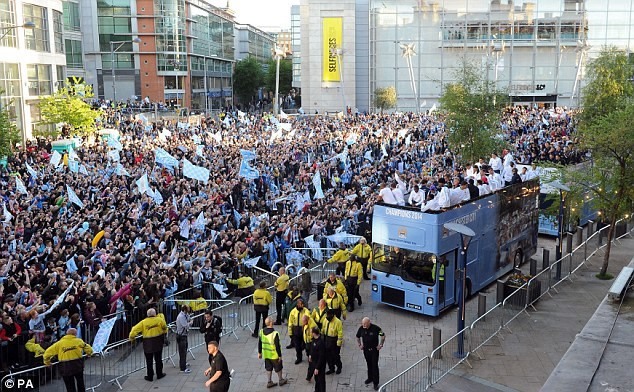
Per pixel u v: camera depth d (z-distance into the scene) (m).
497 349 16.27
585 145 22.91
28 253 18.59
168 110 81.12
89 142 45.56
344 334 17.70
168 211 24.33
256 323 17.38
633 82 41.56
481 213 20.55
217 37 126.88
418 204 20.83
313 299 20.81
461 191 20.02
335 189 31.72
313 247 22.72
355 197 28.39
